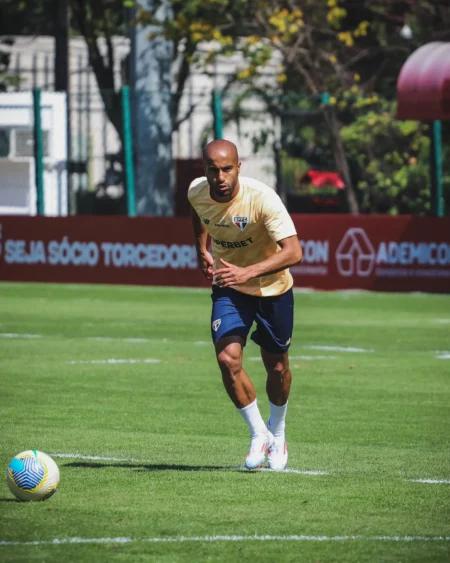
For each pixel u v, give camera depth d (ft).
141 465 53.31
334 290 156.25
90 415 67.82
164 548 38.73
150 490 47.70
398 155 186.50
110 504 45.09
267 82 213.66
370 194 187.83
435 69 161.38
